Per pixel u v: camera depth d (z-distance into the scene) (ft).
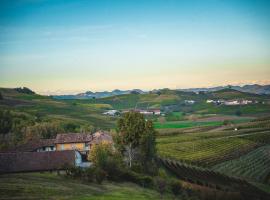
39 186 224.53
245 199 289.94
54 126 607.37
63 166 283.18
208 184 319.47
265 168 453.99
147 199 229.04
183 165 413.80
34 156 298.76
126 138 354.33
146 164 348.79
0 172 280.92
